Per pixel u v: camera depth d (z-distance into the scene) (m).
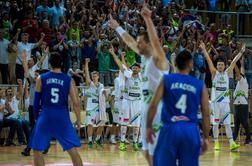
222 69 15.05
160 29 20.88
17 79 17.06
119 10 21.09
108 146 16.47
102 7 20.89
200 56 20.22
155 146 6.29
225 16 24.19
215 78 15.07
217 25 24.16
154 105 6.11
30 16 18.73
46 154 13.73
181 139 6.04
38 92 8.45
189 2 25.36
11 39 18.55
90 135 15.90
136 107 15.29
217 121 15.12
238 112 17.06
